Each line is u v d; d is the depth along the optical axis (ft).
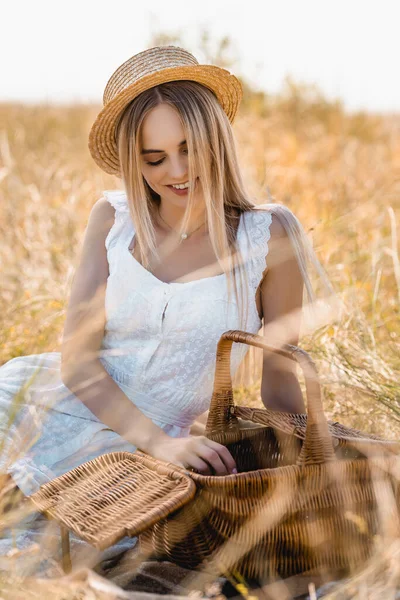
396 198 16.75
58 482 6.52
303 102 29.89
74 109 25.71
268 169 15.84
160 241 8.04
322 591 6.07
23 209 15.19
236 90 8.27
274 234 8.06
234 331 6.76
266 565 6.14
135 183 7.86
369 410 8.43
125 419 7.46
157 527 6.34
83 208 14.47
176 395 7.92
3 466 6.99
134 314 7.79
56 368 8.38
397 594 5.88
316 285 10.07
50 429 7.86
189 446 6.71
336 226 13.08
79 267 8.25
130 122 7.61
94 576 5.72
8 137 21.63
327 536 6.10
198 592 5.96
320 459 5.92
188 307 7.63
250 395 9.36
